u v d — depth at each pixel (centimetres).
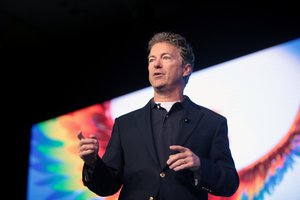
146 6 478
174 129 188
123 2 479
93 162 173
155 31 489
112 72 508
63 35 534
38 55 560
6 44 545
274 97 363
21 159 537
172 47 208
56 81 546
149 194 170
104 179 177
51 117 530
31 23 512
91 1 476
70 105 523
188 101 202
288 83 362
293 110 349
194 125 188
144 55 491
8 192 528
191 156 158
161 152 181
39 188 472
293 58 371
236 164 356
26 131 546
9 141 552
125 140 191
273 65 377
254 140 356
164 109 196
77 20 507
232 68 397
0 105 568
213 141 188
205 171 165
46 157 485
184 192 171
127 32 512
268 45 401
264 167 344
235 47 429
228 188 174
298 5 415
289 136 342
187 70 212
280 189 330
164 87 201
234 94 384
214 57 436
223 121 196
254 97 373
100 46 528
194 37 460
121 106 458
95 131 462
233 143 364
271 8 427
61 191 456
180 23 475
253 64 388
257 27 425
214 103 391
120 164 189
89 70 527
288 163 334
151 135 185
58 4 480
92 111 476
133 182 177
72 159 465
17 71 571
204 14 464
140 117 197
